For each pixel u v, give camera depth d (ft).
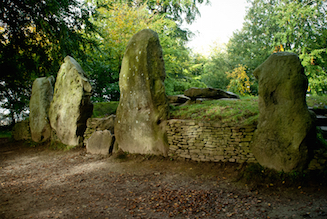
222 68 73.61
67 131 30.86
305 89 16.08
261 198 14.24
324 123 20.92
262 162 17.31
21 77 47.29
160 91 23.49
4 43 44.60
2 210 14.58
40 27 40.78
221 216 12.50
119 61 47.55
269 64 17.42
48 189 18.02
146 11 56.80
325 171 15.10
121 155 25.13
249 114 20.40
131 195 16.03
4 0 38.52
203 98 28.71
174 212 13.26
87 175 20.81
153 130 23.44
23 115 57.47
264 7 75.92
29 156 29.58
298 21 60.39
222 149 19.61
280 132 16.40
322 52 56.75
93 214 13.64
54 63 43.32
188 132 21.45
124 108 25.75
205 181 17.35
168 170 20.17
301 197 13.80
